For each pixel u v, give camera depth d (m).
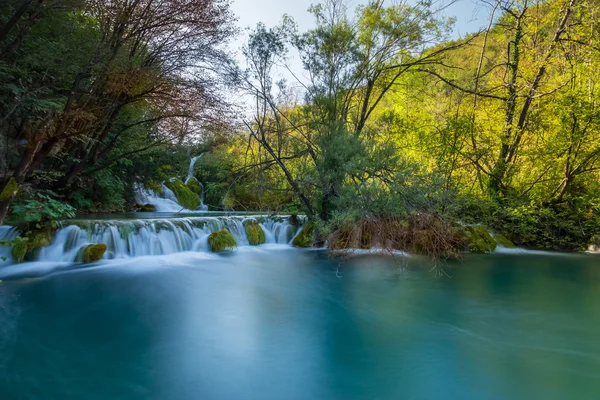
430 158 10.85
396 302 5.43
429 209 8.15
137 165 13.05
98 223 7.75
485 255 9.00
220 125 8.41
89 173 9.50
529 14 10.52
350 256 8.15
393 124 10.83
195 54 7.53
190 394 2.89
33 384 2.97
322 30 8.66
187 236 9.09
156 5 6.71
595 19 9.52
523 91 10.70
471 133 10.36
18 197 6.96
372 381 3.13
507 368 3.39
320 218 9.20
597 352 3.71
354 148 7.87
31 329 4.11
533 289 6.11
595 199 9.35
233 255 8.70
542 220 10.29
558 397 2.86
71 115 5.95
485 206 10.27
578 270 7.52
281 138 9.61
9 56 5.87
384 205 7.89
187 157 14.12
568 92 8.95
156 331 4.20
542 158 9.98
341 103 9.19
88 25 6.55
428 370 3.33
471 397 2.87
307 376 3.21
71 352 3.59
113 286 5.93
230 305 5.21
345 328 4.39
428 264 7.81
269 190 10.34
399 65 9.54
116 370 3.26
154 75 6.95
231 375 3.21
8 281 5.92
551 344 3.92
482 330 4.32
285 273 7.13
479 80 11.91
